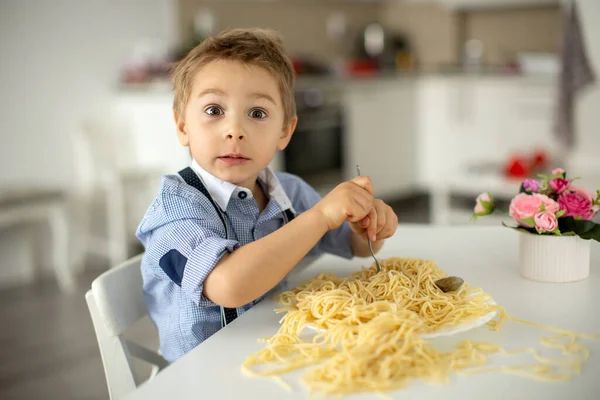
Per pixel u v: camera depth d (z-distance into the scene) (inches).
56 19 140.6
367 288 35.5
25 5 135.3
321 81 163.0
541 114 172.4
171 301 41.3
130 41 154.9
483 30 208.5
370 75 183.9
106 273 41.5
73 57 144.3
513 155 126.0
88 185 138.6
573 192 43.0
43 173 140.9
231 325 35.6
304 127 159.5
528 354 30.6
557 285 41.1
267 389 28.0
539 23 196.4
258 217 43.9
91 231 147.3
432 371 28.3
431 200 193.2
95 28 147.7
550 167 127.8
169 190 39.8
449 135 191.9
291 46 193.6
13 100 135.0
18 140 136.4
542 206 41.3
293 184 51.8
